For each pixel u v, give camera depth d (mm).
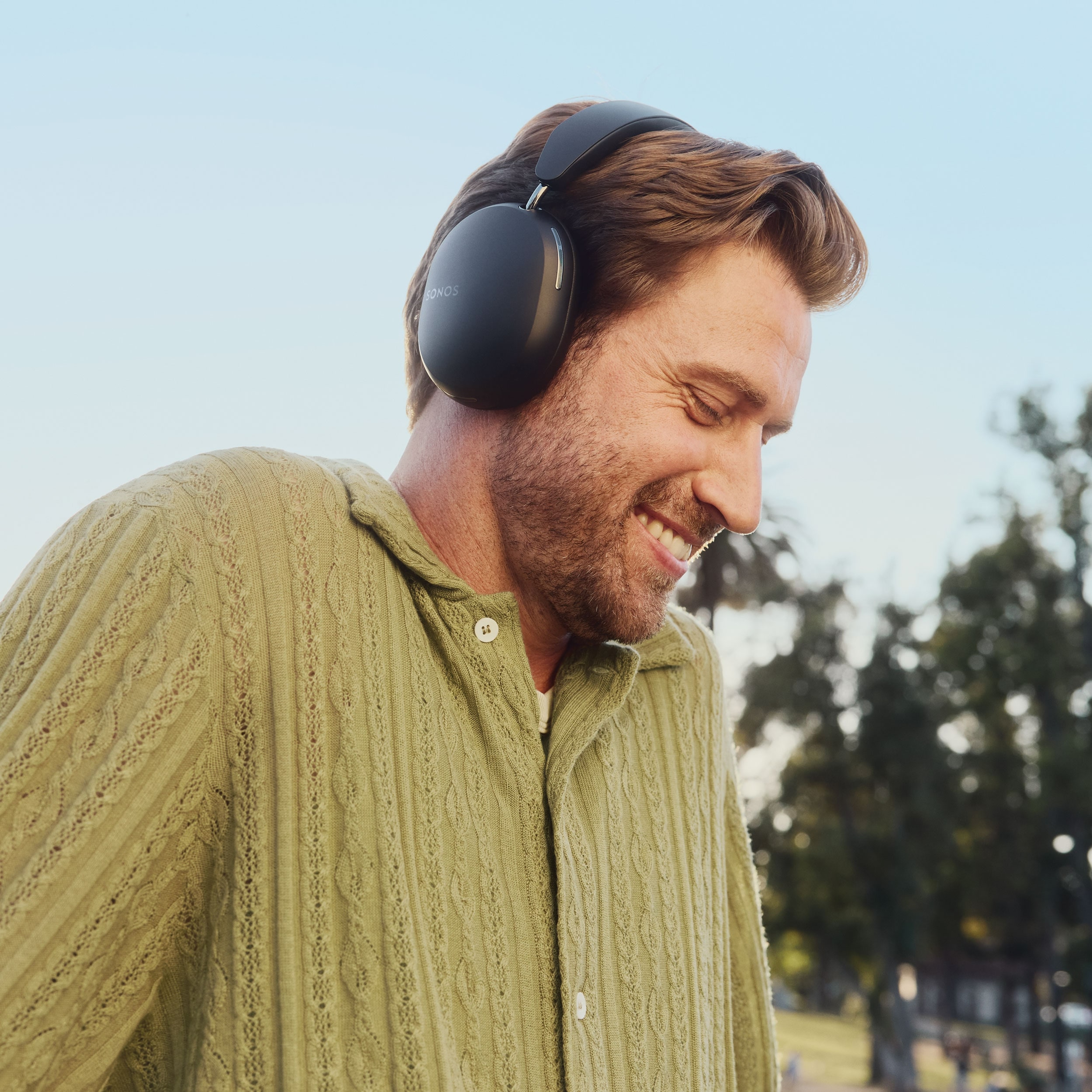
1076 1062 33531
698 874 1091
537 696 970
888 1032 29297
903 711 29844
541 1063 860
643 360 934
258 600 835
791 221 955
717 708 1246
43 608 782
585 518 940
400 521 931
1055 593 28719
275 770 813
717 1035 1079
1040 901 30094
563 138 992
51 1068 731
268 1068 771
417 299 1146
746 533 974
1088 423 28422
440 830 864
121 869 746
